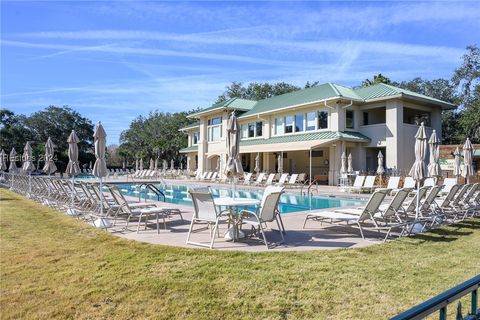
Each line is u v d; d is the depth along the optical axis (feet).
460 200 46.75
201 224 39.63
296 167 142.31
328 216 35.76
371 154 114.01
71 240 31.86
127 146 269.44
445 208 45.47
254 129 140.36
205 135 157.38
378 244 29.84
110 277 22.35
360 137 106.93
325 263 24.35
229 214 31.35
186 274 22.29
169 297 19.43
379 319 16.81
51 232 35.50
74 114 253.03
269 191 32.78
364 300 18.80
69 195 53.16
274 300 18.85
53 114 244.01
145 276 22.16
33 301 19.61
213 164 157.79
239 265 23.80
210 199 28.84
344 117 108.17
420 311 8.41
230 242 30.60
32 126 235.40
